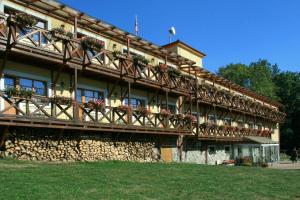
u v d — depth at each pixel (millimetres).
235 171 22469
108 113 22000
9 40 16328
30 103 18562
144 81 25141
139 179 15609
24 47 16969
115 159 23047
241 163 36281
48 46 19688
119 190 13078
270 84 81938
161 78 27047
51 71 20203
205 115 37500
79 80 22031
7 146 16938
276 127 63188
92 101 20672
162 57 30484
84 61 20234
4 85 17875
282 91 81250
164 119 27141
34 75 19266
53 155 18984
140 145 25734
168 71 27891
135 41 25984
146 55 28484
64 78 21078
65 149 19703
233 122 44500
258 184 17688
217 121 40250
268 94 78500
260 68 84750
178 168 21016
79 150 20531
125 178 15430
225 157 39969
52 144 19000
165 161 27484
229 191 15109
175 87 28469
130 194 12664
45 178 13430
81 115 20766
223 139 37656
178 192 13867
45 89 19969
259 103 50406
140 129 24156
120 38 25531
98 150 21859
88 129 20078
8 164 15523
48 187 12156
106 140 22562
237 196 14250
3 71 17719
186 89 30297
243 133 43938
